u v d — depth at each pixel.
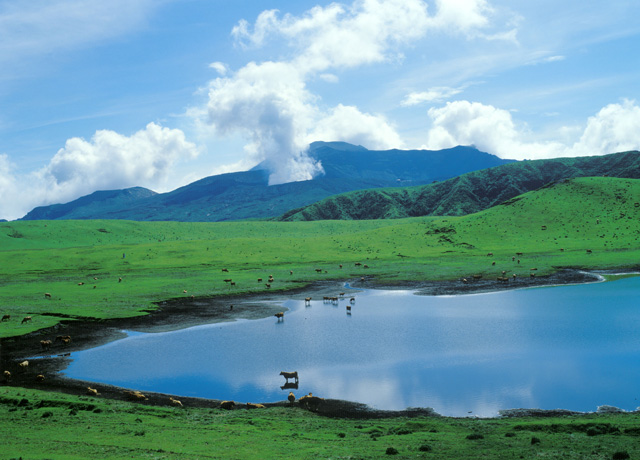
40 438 28.20
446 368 48.06
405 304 86.81
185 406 39.62
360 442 28.25
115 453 24.75
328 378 46.25
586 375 44.50
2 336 64.81
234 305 89.31
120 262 151.88
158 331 68.69
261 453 25.23
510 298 88.50
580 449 25.20
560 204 195.25
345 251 166.50
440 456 24.39
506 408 37.34
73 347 60.38
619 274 110.25
